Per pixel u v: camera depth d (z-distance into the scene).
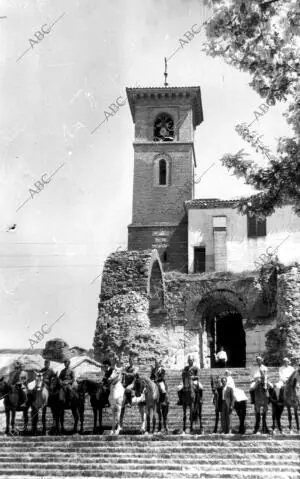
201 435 18.88
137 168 62.69
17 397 22.08
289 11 13.45
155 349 34.97
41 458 18.34
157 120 65.19
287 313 35.25
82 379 22.84
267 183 15.08
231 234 54.66
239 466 16.36
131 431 21.61
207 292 48.03
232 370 30.05
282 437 18.23
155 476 16.16
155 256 40.81
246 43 13.95
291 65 14.17
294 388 19.84
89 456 18.22
